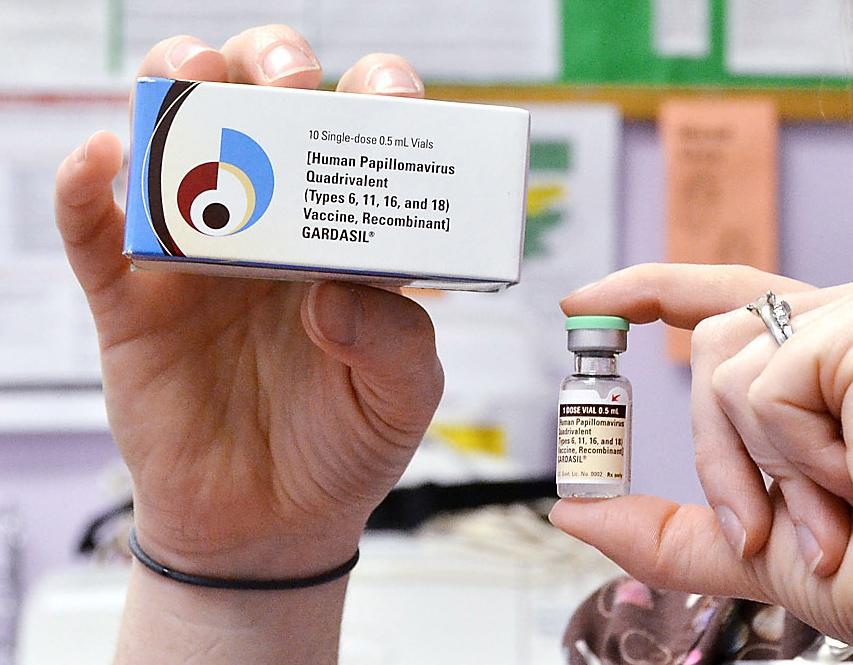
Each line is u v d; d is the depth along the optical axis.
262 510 0.70
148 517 0.71
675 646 0.82
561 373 1.75
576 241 1.75
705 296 0.60
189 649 0.71
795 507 0.48
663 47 1.76
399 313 0.60
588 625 0.86
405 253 0.52
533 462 1.73
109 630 1.35
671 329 1.73
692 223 1.75
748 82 1.76
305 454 0.69
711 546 0.53
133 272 0.68
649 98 1.75
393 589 1.32
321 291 0.58
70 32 1.76
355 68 0.60
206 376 0.70
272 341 0.71
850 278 1.74
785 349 0.46
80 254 0.66
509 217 0.52
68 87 1.76
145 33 1.76
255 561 0.72
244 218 0.51
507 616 1.33
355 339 0.59
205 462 0.70
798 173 1.76
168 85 0.51
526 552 1.41
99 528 1.65
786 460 0.48
